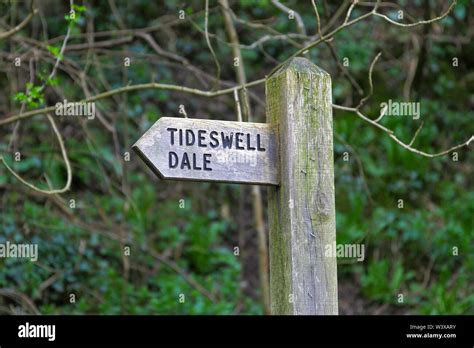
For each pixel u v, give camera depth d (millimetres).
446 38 10539
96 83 8953
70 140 8578
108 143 9023
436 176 9508
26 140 8438
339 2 10312
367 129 9586
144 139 3467
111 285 7738
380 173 9211
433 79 10336
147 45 9906
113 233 8102
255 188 7656
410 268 8688
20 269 7445
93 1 10070
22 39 7223
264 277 7516
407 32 10438
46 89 8422
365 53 10172
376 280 8352
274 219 3689
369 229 7781
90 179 8625
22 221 7754
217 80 5945
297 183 3623
